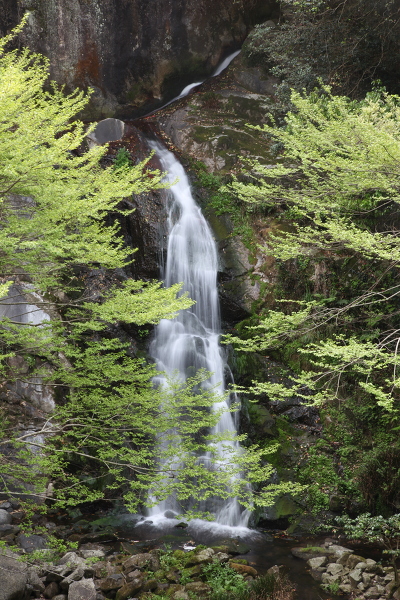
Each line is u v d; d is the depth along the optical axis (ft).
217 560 26.08
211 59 62.59
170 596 23.03
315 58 47.60
